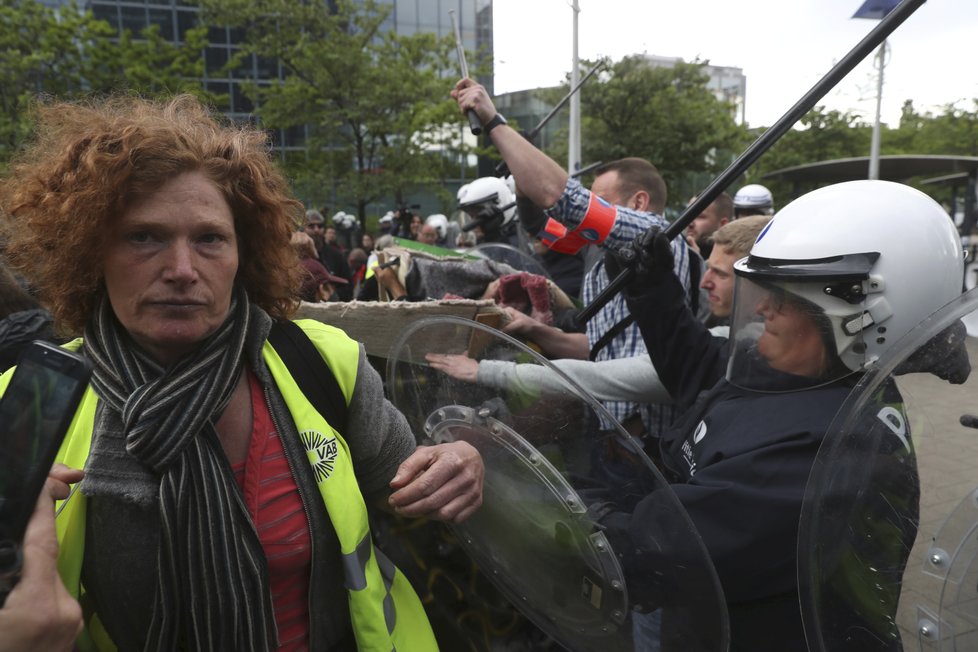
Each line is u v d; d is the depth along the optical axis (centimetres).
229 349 95
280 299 109
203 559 90
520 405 122
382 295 251
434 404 136
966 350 84
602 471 114
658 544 108
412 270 240
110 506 92
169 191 89
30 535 71
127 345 93
